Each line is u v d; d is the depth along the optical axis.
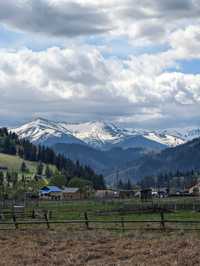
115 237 43.75
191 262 30.41
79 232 48.78
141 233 45.53
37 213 82.75
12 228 55.28
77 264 31.91
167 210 93.75
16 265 32.28
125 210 94.06
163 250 35.19
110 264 31.23
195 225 51.34
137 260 32.31
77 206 115.31
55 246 40.09
